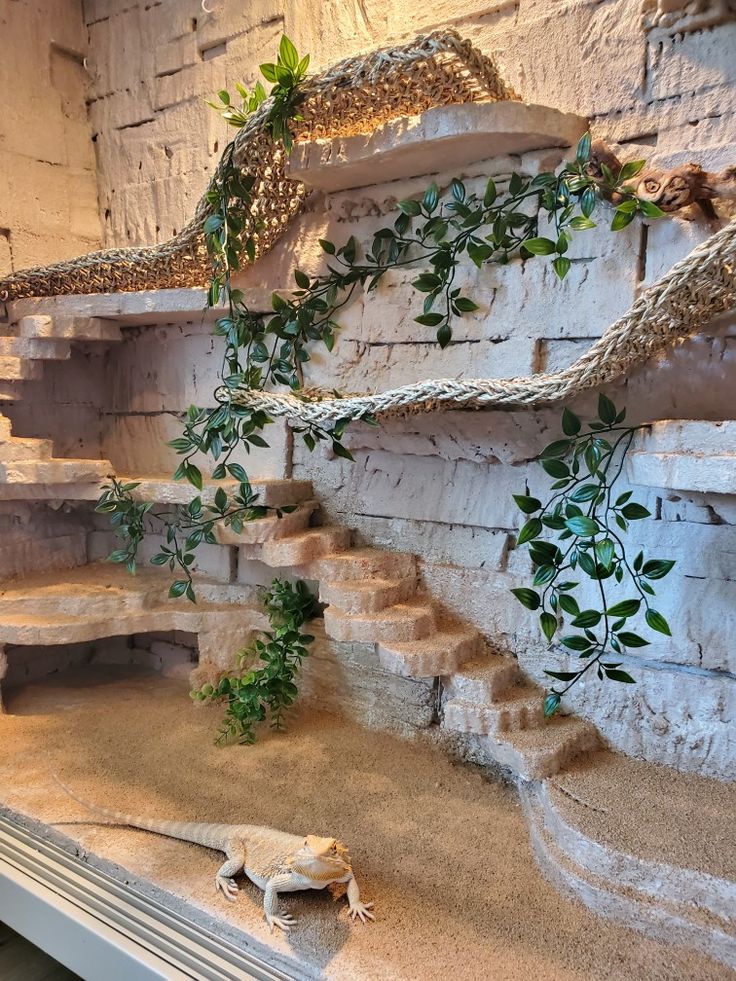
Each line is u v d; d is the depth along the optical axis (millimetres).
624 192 1781
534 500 1689
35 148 2840
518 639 2117
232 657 2537
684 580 1844
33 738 2273
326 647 2424
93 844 1710
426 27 2191
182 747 2213
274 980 1361
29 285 2594
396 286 2234
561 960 1354
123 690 2719
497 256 2049
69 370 2873
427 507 2277
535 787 1802
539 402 1702
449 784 2010
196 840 1693
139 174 2941
